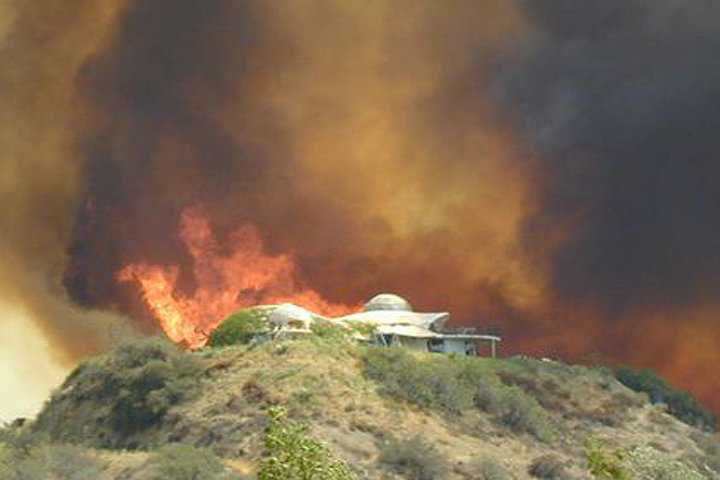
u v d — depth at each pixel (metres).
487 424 67.56
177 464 56.03
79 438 67.38
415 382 68.56
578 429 70.75
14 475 56.88
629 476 55.44
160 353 71.00
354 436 61.84
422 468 58.53
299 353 69.38
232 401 64.75
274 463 35.44
